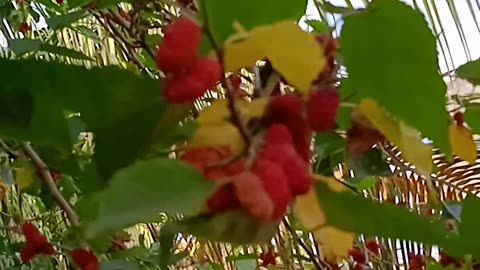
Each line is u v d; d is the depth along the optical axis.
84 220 0.58
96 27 1.45
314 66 0.34
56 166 0.72
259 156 0.32
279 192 0.30
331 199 0.37
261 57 0.34
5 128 0.44
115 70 0.41
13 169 0.99
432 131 0.38
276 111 0.35
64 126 0.44
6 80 0.42
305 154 0.35
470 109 0.57
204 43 0.38
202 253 1.16
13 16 1.33
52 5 1.09
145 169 0.28
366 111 0.39
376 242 1.11
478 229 0.38
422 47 0.37
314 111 0.35
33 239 0.66
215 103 0.35
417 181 1.18
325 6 0.40
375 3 0.37
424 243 0.37
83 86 0.41
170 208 0.27
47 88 0.42
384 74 0.38
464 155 0.45
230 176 0.31
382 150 0.66
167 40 0.32
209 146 0.34
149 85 0.40
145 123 0.40
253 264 1.38
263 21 0.38
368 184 0.91
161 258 0.41
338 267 0.85
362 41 0.38
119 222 0.26
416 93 0.38
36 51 0.71
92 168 0.57
